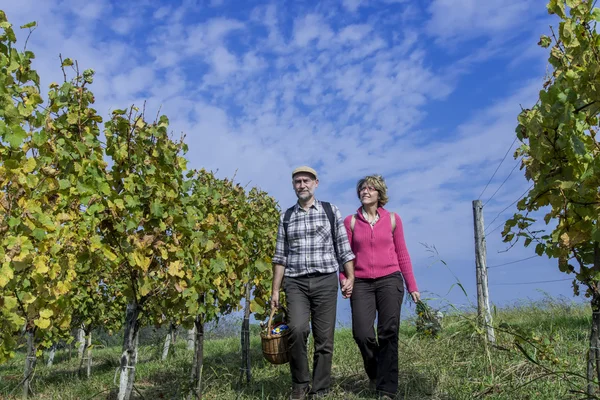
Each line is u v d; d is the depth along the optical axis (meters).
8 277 2.56
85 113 3.44
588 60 2.42
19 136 2.63
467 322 5.72
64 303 3.34
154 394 5.48
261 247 6.67
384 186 4.48
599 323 2.51
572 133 2.34
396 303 4.25
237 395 4.75
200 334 4.71
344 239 4.34
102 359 10.97
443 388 4.33
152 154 3.90
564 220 2.55
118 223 3.50
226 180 6.48
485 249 6.57
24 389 4.22
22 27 2.85
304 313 4.21
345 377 4.98
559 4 2.58
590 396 2.59
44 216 2.92
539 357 4.59
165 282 3.89
